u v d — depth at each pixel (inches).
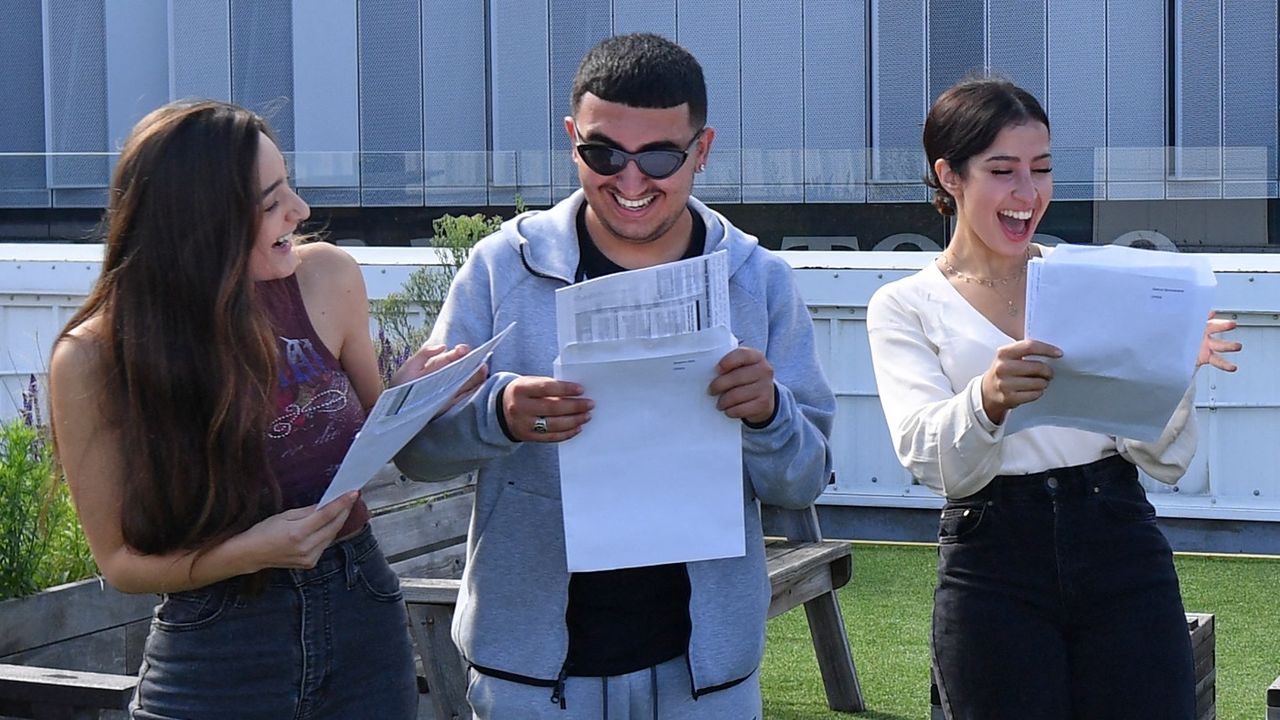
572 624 100.4
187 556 89.7
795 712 196.5
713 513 94.6
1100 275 101.8
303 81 601.3
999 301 119.1
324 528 89.4
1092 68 565.0
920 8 571.5
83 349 89.2
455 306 104.9
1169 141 562.3
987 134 115.8
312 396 94.1
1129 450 114.3
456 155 593.0
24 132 623.8
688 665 100.0
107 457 89.8
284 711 92.0
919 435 113.8
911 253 329.4
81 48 619.2
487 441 96.5
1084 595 111.9
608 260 103.7
